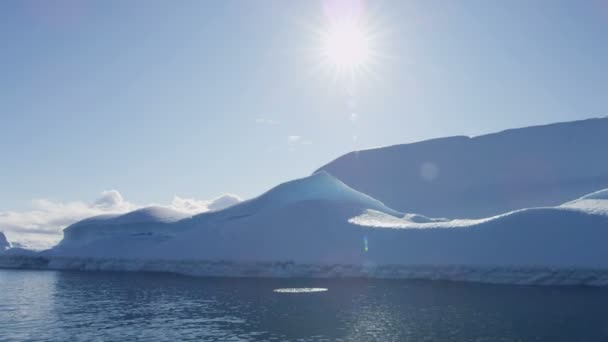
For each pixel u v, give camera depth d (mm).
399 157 177375
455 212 143625
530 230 60500
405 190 161875
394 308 42750
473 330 33062
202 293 57219
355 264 71000
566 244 56875
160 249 98750
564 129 158625
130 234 112812
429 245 67750
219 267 83438
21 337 33656
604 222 57125
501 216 65625
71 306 47938
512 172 152000
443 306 43188
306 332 33844
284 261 77562
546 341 29688
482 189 150125
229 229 92688
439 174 163250
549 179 142875
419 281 62531
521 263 57750
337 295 52250
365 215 86625
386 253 70438
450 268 62562
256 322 37844
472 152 167125
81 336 33812
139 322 38719
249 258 81688
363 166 179750
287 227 85938
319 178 108250
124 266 100062
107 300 52250
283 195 104188
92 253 109312
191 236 97250
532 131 164125
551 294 48219
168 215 118750
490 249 61531
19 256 121125
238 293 56625
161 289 62344
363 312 41156
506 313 38938
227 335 33438
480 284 57688
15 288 65875
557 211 61594
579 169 142000
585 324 34094
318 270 73188
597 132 151625
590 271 53188
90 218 127375
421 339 30922
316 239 80188
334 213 87500
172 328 36094
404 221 87125
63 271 102750
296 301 48688
